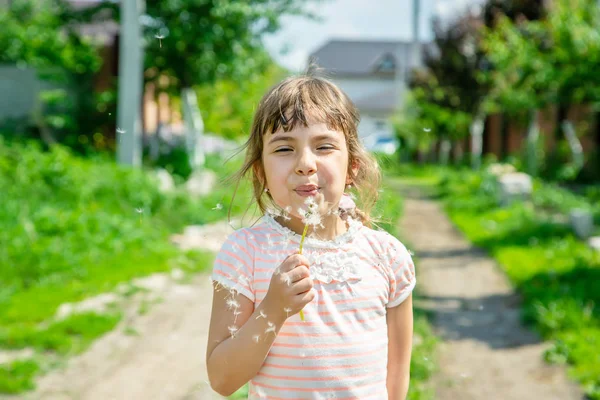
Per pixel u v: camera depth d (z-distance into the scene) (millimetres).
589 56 11188
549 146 18516
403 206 14234
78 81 15656
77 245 7531
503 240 9453
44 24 15352
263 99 1918
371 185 2080
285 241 1845
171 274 7293
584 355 4766
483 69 21656
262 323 1641
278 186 1791
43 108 14672
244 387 4176
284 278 1628
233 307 1797
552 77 12414
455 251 9219
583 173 15953
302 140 1773
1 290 6121
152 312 5938
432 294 6863
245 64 15008
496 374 4629
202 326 5594
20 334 5012
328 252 1837
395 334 1923
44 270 6699
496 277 7582
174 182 13242
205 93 18594
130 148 11562
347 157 1883
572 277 6910
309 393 1716
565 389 4332
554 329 5371
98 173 10070
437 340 5223
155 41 14062
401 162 33812
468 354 5055
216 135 21062
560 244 8672
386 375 1896
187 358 4832
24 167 9359
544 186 14484
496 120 25422
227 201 11188
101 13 15875
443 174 22188
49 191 9047
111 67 16875
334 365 1729
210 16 13992
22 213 8016
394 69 68312
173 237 9211
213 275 1843
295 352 1728
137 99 11625
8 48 14875
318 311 1757
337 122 1824
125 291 6488
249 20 14133
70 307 5914
